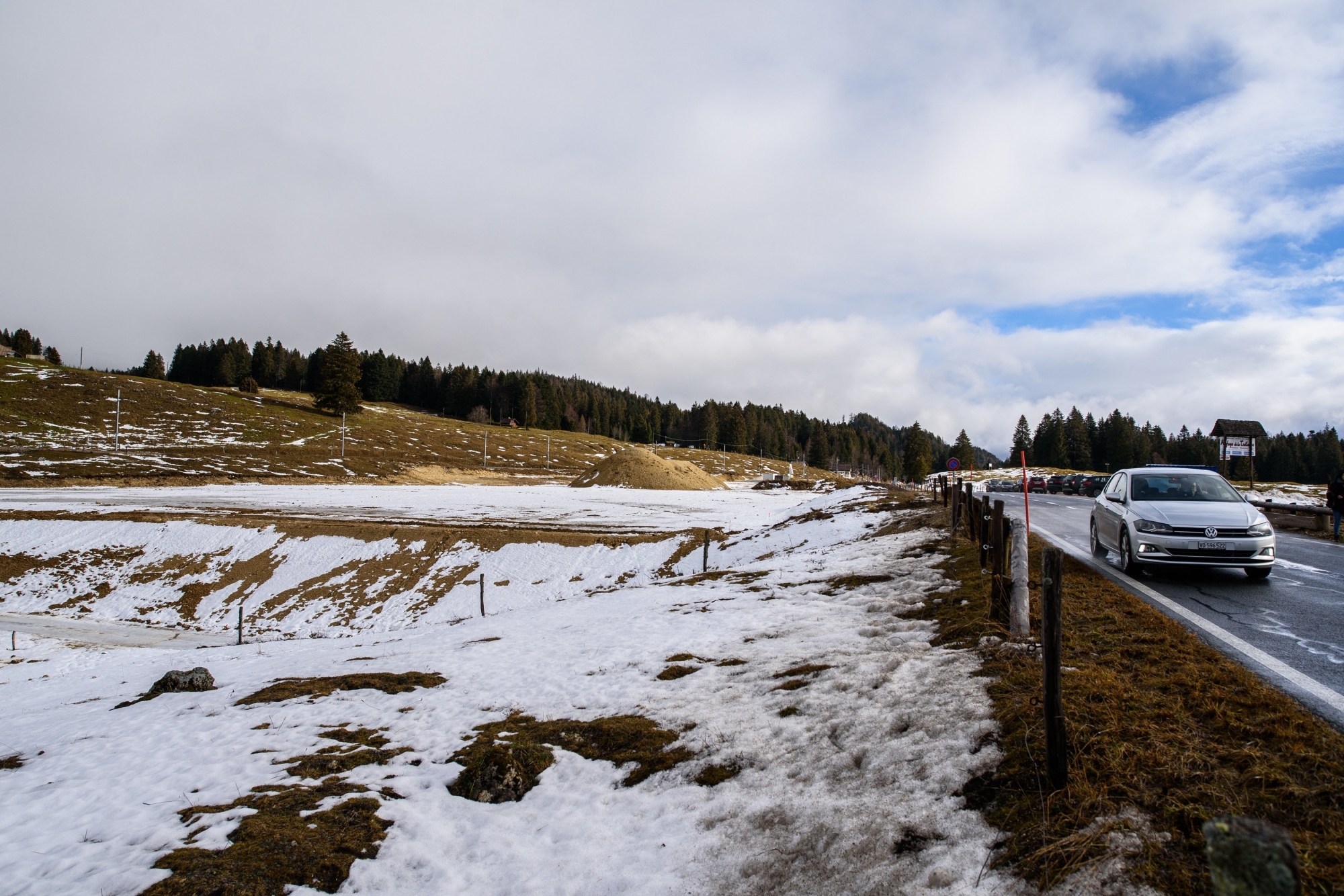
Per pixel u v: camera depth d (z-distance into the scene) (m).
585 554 36.22
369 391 180.12
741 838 5.02
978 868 3.89
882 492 37.91
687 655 10.35
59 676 22.47
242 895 5.07
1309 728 4.62
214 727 10.21
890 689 6.86
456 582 35.19
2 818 7.20
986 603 9.27
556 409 184.00
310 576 36.84
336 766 7.78
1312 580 10.71
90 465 70.19
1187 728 4.80
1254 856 2.41
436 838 5.83
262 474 76.06
